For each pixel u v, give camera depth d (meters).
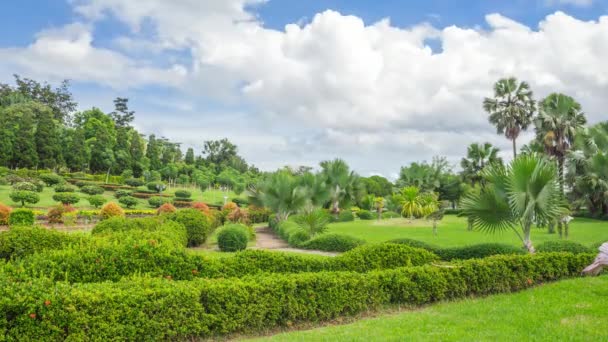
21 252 7.92
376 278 6.72
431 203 32.28
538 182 9.28
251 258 7.36
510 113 34.03
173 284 5.38
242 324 5.47
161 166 72.06
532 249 9.91
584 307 6.31
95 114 77.38
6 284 4.58
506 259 8.04
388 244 8.64
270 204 24.39
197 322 5.11
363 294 6.48
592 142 29.03
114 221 13.81
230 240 14.81
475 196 10.12
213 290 5.33
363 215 38.53
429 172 48.84
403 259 8.39
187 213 17.09
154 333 4.83
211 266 6.88
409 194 32.12
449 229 25.30
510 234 20.70
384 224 30.12
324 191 26.42
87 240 7.28
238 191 58.75
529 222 9.80
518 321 5.63
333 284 6.22
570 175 30.00
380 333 5.17
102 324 4.53
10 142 48.62
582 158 29.17
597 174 28.56
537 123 31.75
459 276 7.35
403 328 5.39
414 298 6.93
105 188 48.34
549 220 9.88
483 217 10.04
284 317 5.85
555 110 31.64
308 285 6.03
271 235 23.91
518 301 6.89
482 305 6.69
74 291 4.63
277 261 7.47
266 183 24.70
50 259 5.91
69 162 55.94
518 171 9.30
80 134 57.41
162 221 15.88
